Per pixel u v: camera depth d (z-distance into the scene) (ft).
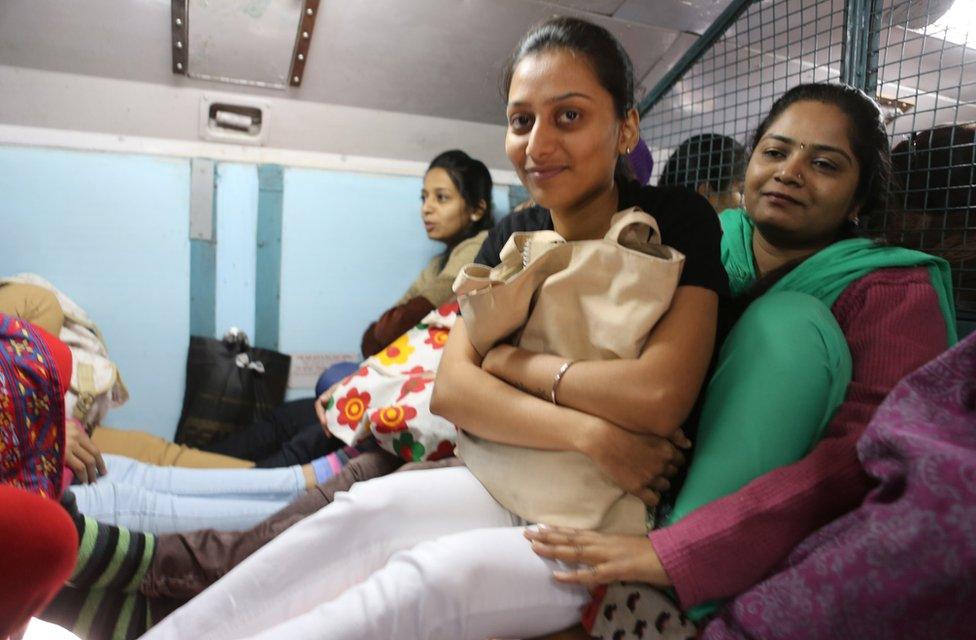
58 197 5.60
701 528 2.27
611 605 2.42
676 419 2.39
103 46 5.25
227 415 5.94
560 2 5.59
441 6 5.48
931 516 1.72
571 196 2.64
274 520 3.60
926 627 1.77
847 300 2.84
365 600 2.32
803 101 3.19
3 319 2.59
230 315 6.19
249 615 2.51
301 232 6.39
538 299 2.67
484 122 6.75
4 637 1.31
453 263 5.69
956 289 3.71
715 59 5.94
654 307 2.39
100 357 5.03
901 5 4.23
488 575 2.37
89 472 3.97
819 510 2.21
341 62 5.80
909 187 3.87
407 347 4.83
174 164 5.94
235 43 5.44
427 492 2.79
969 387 1.92
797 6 5.46
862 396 2.45
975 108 6.59
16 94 5.35
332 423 4.68
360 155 6.58
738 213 3.83
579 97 2.51
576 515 2.52
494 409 2.67
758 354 2.52
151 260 5.91
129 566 3.17
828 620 1.91
